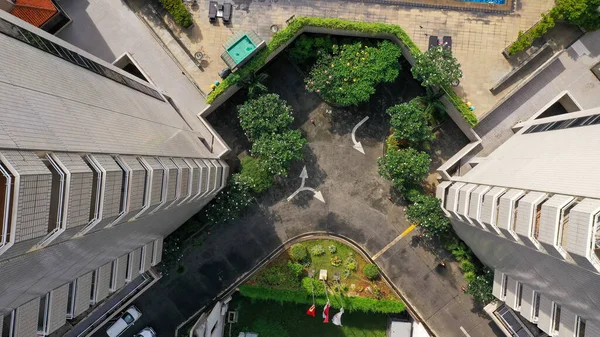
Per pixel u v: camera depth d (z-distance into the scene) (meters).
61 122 18.72
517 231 25.30
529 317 30.56
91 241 21.39
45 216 15.86
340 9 39.28
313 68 38.56
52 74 21.09
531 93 38.94
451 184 38.00
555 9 36.44
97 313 38.75
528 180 27.33
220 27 39.53
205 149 36.62
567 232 21.23
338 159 41.66
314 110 41.62
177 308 41.75
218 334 39.91
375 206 41.50
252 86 38.09
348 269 41.09
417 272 41.28
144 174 22.45
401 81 41.38
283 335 41.78
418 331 39.59
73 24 39.03
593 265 19.61
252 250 41.56
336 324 39.66
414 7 39.25
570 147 27.19
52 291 21.88
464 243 40.41
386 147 41.38
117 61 38.28
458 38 39.31
